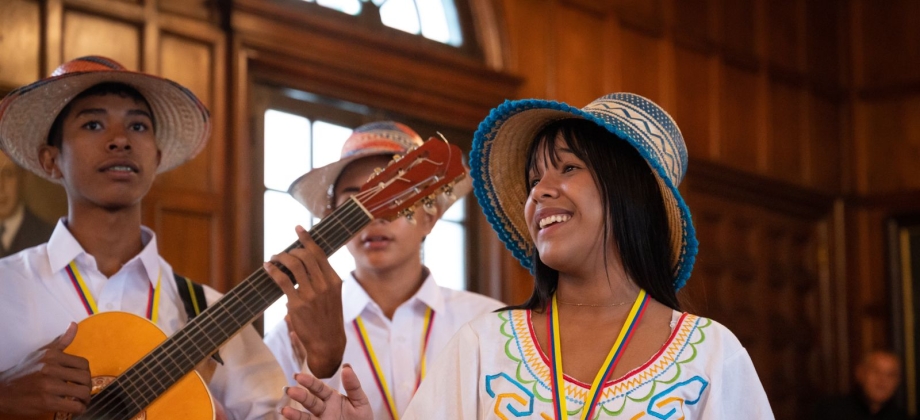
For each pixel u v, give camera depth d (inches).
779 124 290.0
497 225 78.1
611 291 67.8
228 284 161.5
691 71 264.1
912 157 301.0
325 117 183.0
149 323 80.4
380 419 106.1
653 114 69.2
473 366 66.9
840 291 300.2
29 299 85.3
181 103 95.7
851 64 314.5
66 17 148.6
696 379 62.1
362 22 193.0
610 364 62.9
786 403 278.1
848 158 309.3
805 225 297.7
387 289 112.0
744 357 64.5
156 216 153.2
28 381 72.9
